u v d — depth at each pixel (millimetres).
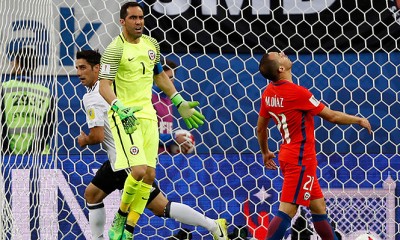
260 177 31031
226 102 31984
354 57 32469
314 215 26844
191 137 31172
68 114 31266
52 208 29984
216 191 30859
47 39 30422
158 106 31516
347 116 26125
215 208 30812
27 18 30234
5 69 30016
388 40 32656
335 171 31328
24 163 29516
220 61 32156
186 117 27859
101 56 27781
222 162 31000
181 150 31141
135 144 25688
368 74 32469
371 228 31234
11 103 29469
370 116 32281
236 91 32062
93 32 31734
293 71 32406
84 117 31344
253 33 32344
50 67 30453
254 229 30844
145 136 26391
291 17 32531
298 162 26062
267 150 27766
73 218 30203
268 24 32438
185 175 30875
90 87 27703
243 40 32312
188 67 32062
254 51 32312
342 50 32562
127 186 25703
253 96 32062
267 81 32125
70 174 30375
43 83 30734
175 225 30797
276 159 31422
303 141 26141
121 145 25734
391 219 31219
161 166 30812
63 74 31359
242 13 32375
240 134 31797
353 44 32594
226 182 30922
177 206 27906
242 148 31797
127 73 26141
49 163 30141
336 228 31156
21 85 29609
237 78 32094
